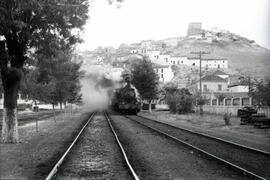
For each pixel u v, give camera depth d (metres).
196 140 19.30
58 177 9.84
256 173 10.41
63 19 17.09
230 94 57.38
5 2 15.12
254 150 14.48
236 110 42.41
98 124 30.72
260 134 22.58
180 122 35.88
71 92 42.28
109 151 14.95
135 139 19.50
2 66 17.47
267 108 31.59
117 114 50.03
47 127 28.28
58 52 19.25
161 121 36.59
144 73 56.41
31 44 17.45
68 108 72.38
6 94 18.03
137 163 12.12
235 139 19.89
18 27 15.91
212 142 18.30
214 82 85.62
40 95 35.00
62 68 34.78
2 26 15.65
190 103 51.75
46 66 29.67
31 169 11.09
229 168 11.16
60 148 16.00
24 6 15.24
